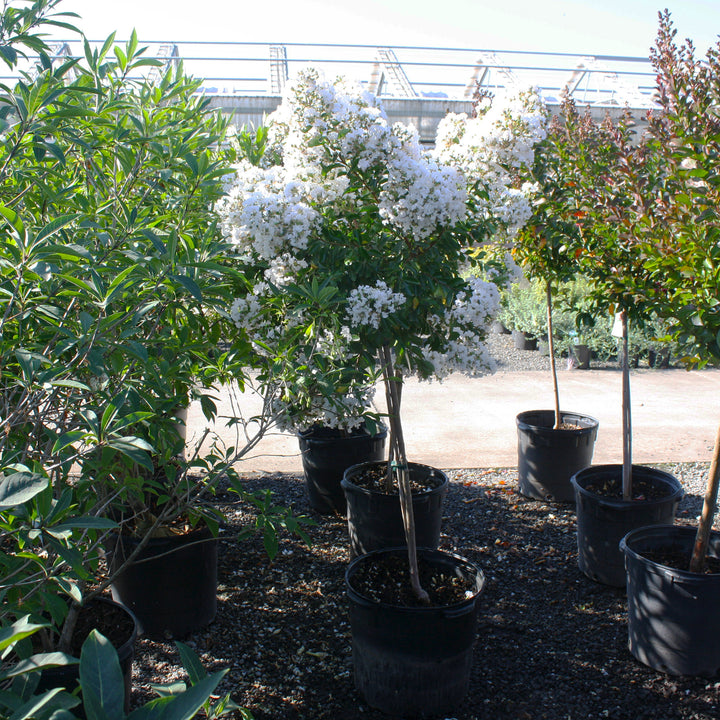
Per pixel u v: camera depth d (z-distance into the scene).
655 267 2.46
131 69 2.39
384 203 2.38
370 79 11.23
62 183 2.12
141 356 1.62
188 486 2.53
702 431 5.98
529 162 3.10
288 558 3.74
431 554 2.90
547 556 3.79
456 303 2.53
